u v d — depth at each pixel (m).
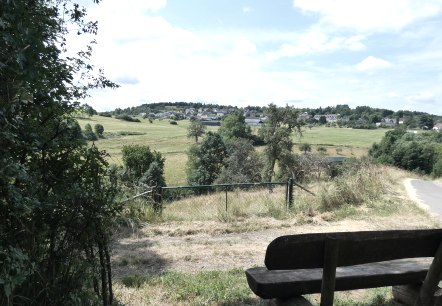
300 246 3.01
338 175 16.31
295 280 3.51
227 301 4.77
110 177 3.59
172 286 5.24
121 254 7.05
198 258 6.99
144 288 5.14
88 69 3.51
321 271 3.77
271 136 55.25
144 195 10.62
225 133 78.25
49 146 3.12
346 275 3.78
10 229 2.87
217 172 61.03
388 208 12.01
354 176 15.10
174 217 10.17
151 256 6.98
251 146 60.56
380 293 4.95
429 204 13.90
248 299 4.81
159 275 5.81
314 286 3.55
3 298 2.71
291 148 56.09
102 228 3.54
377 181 15.34
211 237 8.72
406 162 52.28
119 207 3.62
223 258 7.04
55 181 3.27
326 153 79.12
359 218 10.82
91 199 3.31
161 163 48.75
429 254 3.45
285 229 9.57
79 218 3.32
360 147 89.12
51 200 3.10
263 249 7.67
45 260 3.22
